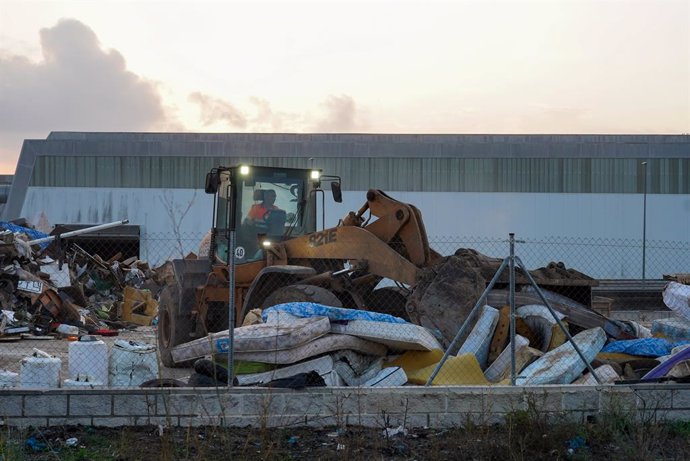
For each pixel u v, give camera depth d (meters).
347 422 14.24
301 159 85.50
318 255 21.16
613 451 13.04
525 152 85.12
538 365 16.61
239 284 21.89
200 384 14.91
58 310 30.41
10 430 13.58
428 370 16.62
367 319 17.19
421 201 84.50
